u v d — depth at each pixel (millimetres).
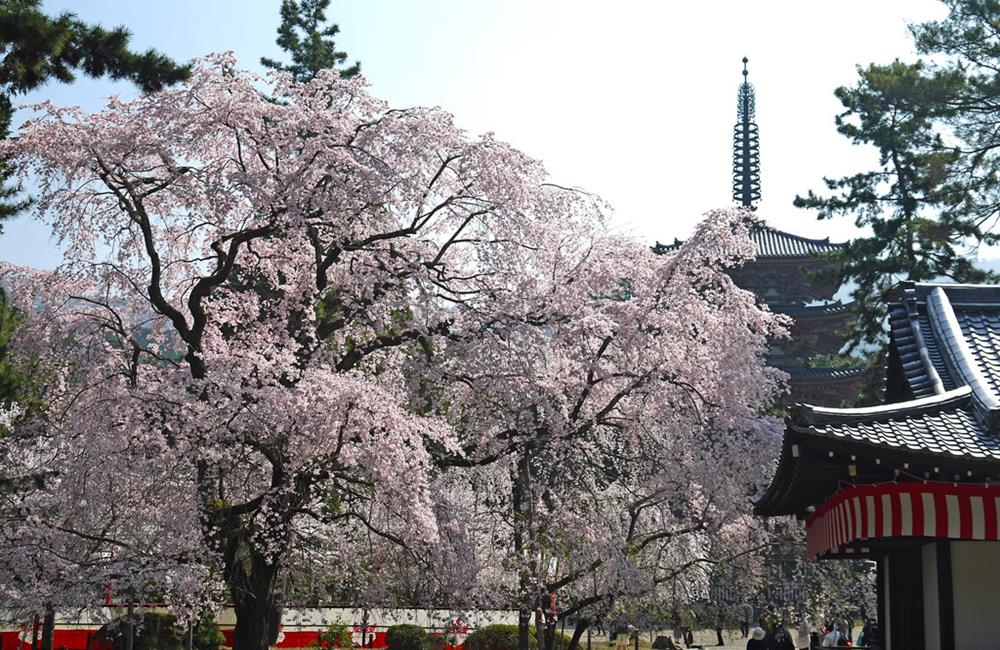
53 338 17453
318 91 17906
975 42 33781
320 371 15305
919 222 34750
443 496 16578
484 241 17875
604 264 18453
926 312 14688
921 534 10023
